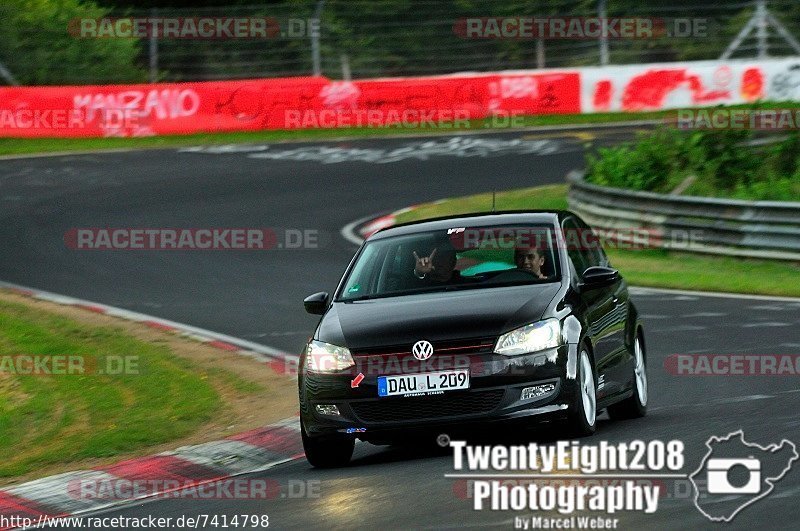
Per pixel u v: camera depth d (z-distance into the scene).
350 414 27.09
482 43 142.00
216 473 29.52
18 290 62.94
